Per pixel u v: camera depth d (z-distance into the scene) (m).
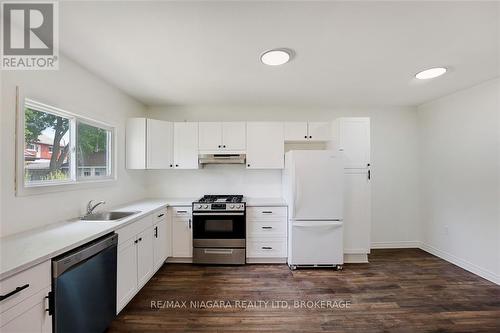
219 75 2.50
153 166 3.20
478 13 1.48
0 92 1.52
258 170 3.76
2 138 1.52
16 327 1.10
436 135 3.42
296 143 3.73
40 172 1.87
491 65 2.26
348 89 2.96
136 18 1.52
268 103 3.59
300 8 1.43
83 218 2.13
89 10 1.44
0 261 1.14
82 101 2.27
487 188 2.72
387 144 3.72
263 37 1.76
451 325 1.91
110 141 2.84
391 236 3.75
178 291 2.44
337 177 2.98
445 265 3.10
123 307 1.99
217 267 3.04
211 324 1.92
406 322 1.95
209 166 3.76
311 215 2.97
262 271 2.92
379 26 1.62
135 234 2.22
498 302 2.24
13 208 1.59
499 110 2.60
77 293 1.44
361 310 2.12
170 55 2.04
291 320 1.97
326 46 1.90
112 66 2.26
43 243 1.41
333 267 3.02
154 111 3.73
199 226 3.09
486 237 2.73
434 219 3.47
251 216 3.14
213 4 1.39
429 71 2.39
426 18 1.53
